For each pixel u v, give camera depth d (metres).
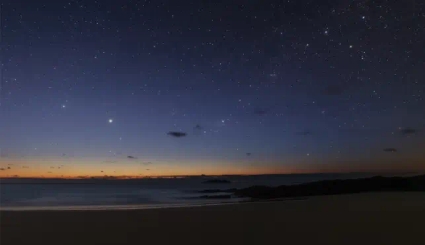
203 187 49.38
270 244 4.88
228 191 29.09
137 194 30.02
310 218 6.91
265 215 7.31
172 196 24.12
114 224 6.27
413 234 5.39
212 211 7.80
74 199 22.52
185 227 6.04
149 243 4.92
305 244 4.85
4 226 5.97
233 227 6.02
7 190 45.88
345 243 4.88
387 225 6.12
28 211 7.63
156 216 7.14
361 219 6.75
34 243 4.87
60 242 4.95
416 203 9.31
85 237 5.25
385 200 10.10
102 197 24.75
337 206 8.73
